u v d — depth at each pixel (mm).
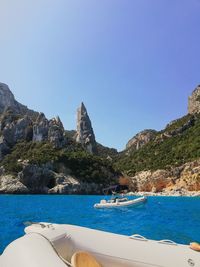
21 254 3469
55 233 4516
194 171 94938
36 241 3926
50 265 3178
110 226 19547
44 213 29375
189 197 79750
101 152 180625
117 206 36844
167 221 21766
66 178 94500
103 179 101312
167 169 103875
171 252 5051
